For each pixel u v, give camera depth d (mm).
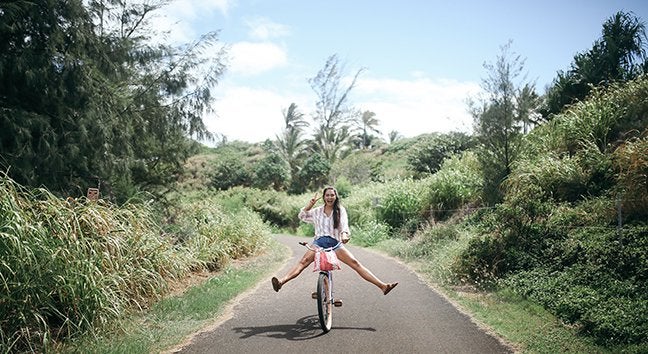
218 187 44969
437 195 19891
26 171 10133
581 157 12812
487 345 6180
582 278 8484
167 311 7707
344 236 7035
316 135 54000
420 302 8773
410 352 5867
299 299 8945
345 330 6812
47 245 6504
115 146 13625
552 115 17375
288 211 34406
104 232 7961
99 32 14805
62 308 6457
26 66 10039
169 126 17203
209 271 11844
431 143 32281
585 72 17672
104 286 6844
